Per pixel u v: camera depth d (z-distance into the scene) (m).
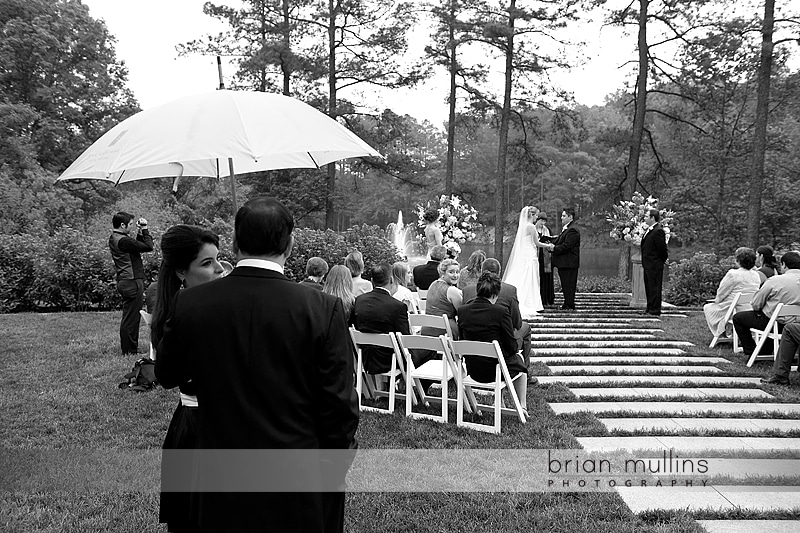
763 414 5.38
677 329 10.23
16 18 29.70
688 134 28.56
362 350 5.66
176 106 3.93
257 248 2.00
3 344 8.10
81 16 32.69
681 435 4.85
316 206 25.34
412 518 3.38
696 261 14.46
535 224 13.13
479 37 20.72
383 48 21.75
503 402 5.75
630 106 31.55
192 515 2.04
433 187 40.00
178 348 2.01
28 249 11.60
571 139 23.78
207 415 1.92
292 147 3.74
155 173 5.25
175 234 3.26
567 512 3.43
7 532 3.20
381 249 13.59
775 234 25.39
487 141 55.62
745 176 26.56
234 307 1.92
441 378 5.26
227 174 5.45
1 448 4.45
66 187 28.02
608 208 41.88
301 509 1.88
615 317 11.74
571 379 6.83
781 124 29.19
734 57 18.30
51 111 31.00
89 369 6.80
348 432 1.96
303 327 1.92
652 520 3.37
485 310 5.12
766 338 7.40
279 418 1.88
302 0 21.17
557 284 17.91
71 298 11.40
